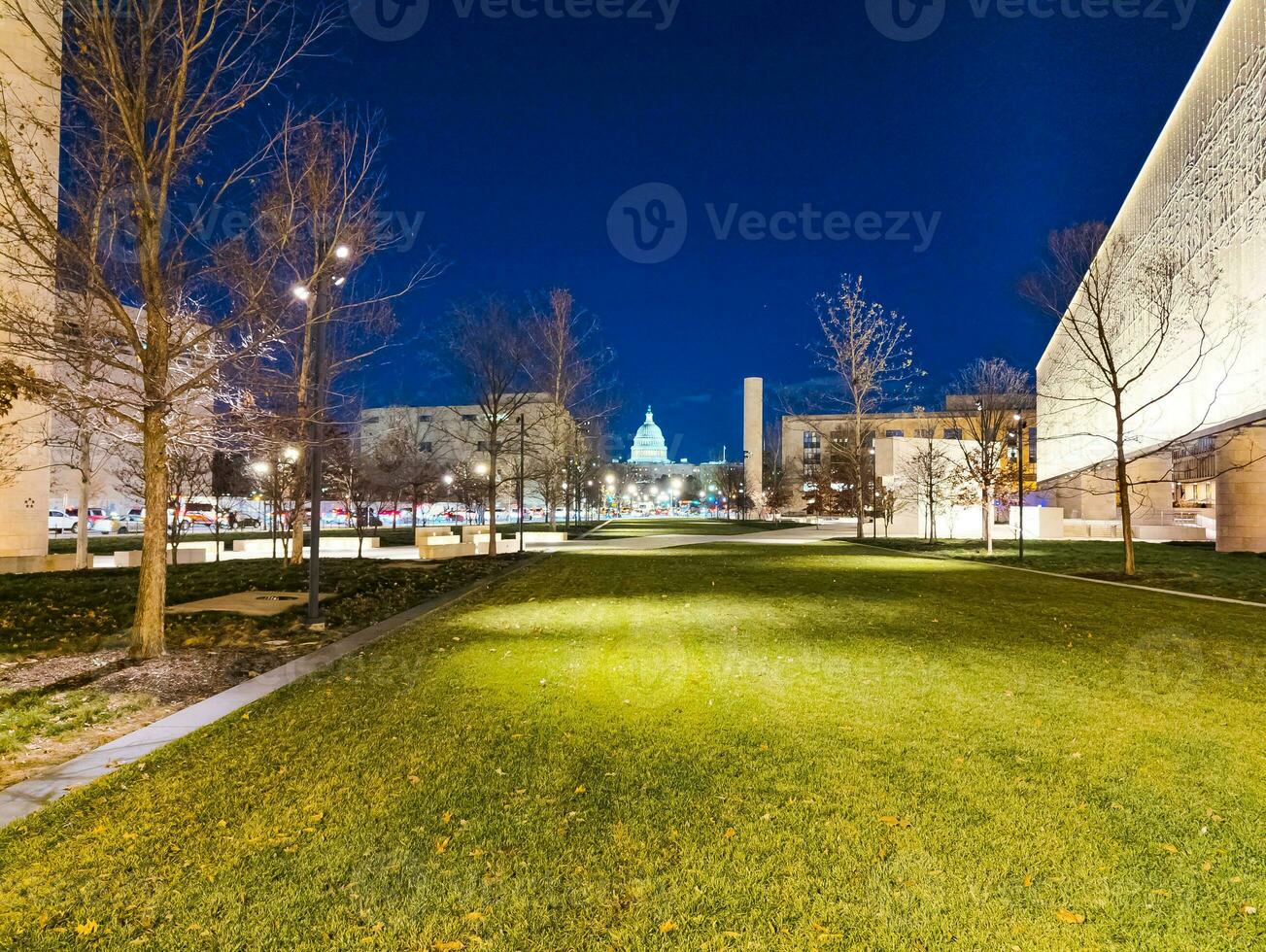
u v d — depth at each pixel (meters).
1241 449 30.72
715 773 5.70
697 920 3.75
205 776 5.70
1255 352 29.91
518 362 29.34
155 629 10.19
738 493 100.50
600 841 4.60
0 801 5.24
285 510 28.09
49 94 14.12
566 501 46.50
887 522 44.69
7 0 9.27
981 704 7.59
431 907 3.88
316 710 7.53
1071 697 7.90
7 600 14.79
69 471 30.41
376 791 5.41
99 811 5.04
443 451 65.19
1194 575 21.17
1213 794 5.29
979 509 45.50
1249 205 30.39
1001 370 49.41
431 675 9.03
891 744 6.34
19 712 7.50
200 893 4.02
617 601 15.97
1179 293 36.09
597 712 7.40
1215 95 33.22
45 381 9.35
